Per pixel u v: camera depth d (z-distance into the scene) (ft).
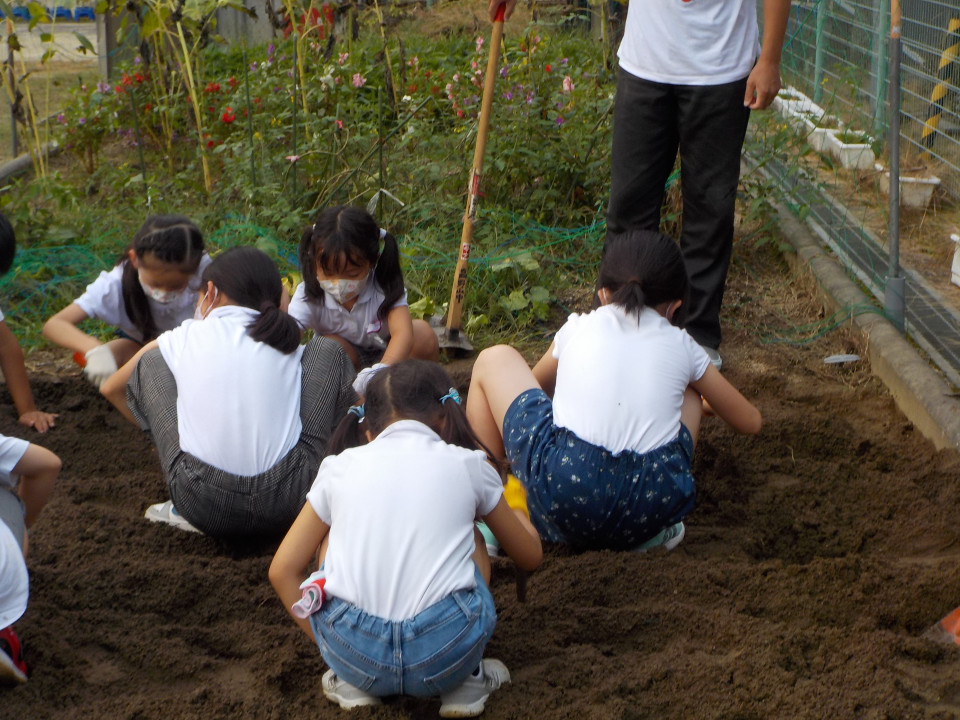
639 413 10.26
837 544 11.32
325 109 22.39
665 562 10.34
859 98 23.58
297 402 10.77
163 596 10.05
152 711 8.46
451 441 8.77
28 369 15.31
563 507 10.33
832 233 19.21
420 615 7.88
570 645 9.39
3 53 36.94
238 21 34.01
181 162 23.99
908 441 13.42
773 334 16.84
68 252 18.52
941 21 19.67
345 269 12.39
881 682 8.65
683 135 15.19
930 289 17.08
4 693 8.57
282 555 8.46
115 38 28.09
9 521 9.00
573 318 11.17
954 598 9.85
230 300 11.05
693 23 14.56
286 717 8.46
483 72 21.62
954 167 19.70
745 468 12.84
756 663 8.84
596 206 20.26
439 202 19.81
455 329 15.84
